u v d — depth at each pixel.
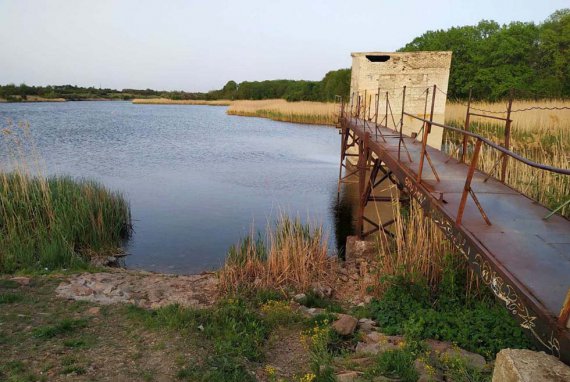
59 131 37.31
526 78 38.81
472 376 4.39
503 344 5.29
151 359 5.16
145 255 10.86
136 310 6.59
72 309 6.60
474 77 40.53
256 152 27.80
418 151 9.46
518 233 4.80
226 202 15.95
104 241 11.03
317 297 7.73
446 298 6.71
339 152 28.06
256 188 18.19
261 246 9.53
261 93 92.44
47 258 8.95
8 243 9.35
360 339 5.80
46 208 10.82
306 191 17.75
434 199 5.93
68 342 5.46
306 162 24.55
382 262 8.07
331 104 50.53
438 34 45.38
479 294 6.85
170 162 24.06
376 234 10.95
